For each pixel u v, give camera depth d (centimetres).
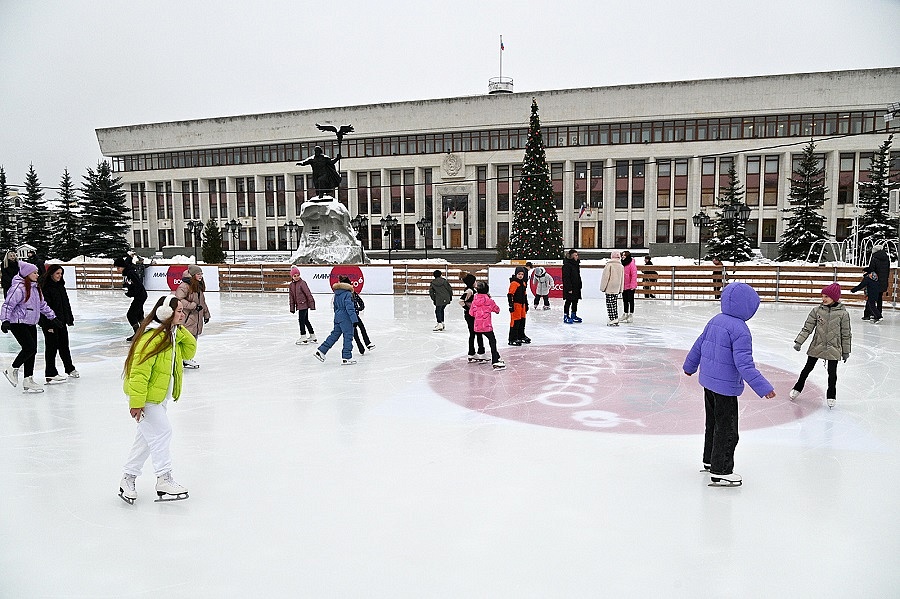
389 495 437
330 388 780
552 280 1762
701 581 320
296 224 6328
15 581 327
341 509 414
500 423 616
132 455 431
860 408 664
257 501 429
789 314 1527
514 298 1090
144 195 6825
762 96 5184
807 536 369
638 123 5509
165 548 362
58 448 552
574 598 305
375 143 6150
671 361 943
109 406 700
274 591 314
